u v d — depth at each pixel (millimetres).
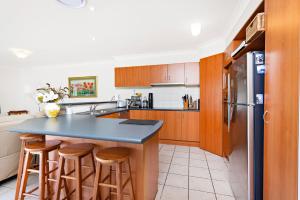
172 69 3865
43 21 2355
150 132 1401
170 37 3102
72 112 2938
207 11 2139
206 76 3299
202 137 3404
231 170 1961
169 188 2000
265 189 1211
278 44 1002
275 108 1047
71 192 1675
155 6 1997
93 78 5105
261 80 1326
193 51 3957
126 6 1982
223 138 2965
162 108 3951
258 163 1333
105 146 1626
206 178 2234
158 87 4363
